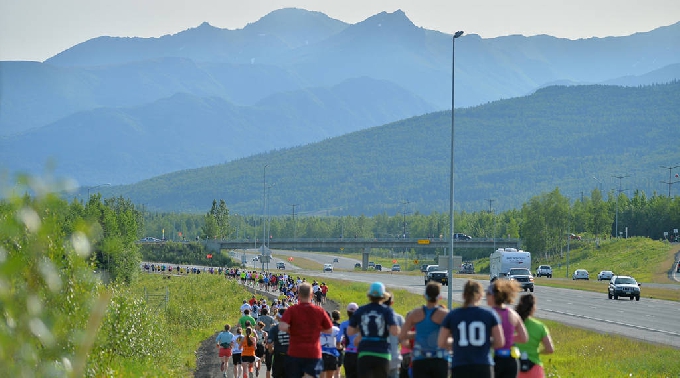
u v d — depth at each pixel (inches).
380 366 1975.9
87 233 952.3
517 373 1797.5
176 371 3973.9
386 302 2151.8
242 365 3447.3
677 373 3654.0
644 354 4335.6
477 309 1675.7
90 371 2425.0
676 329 6008.9
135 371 3112.7
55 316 1073.5
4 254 805.9
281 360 2566.4
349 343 2332.7
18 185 927.0
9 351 817.5
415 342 1886.1
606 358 4252.0
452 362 1681.8
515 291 1818.4
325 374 2506.2
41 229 939.3
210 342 6053.2
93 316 964.0
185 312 7514.8
